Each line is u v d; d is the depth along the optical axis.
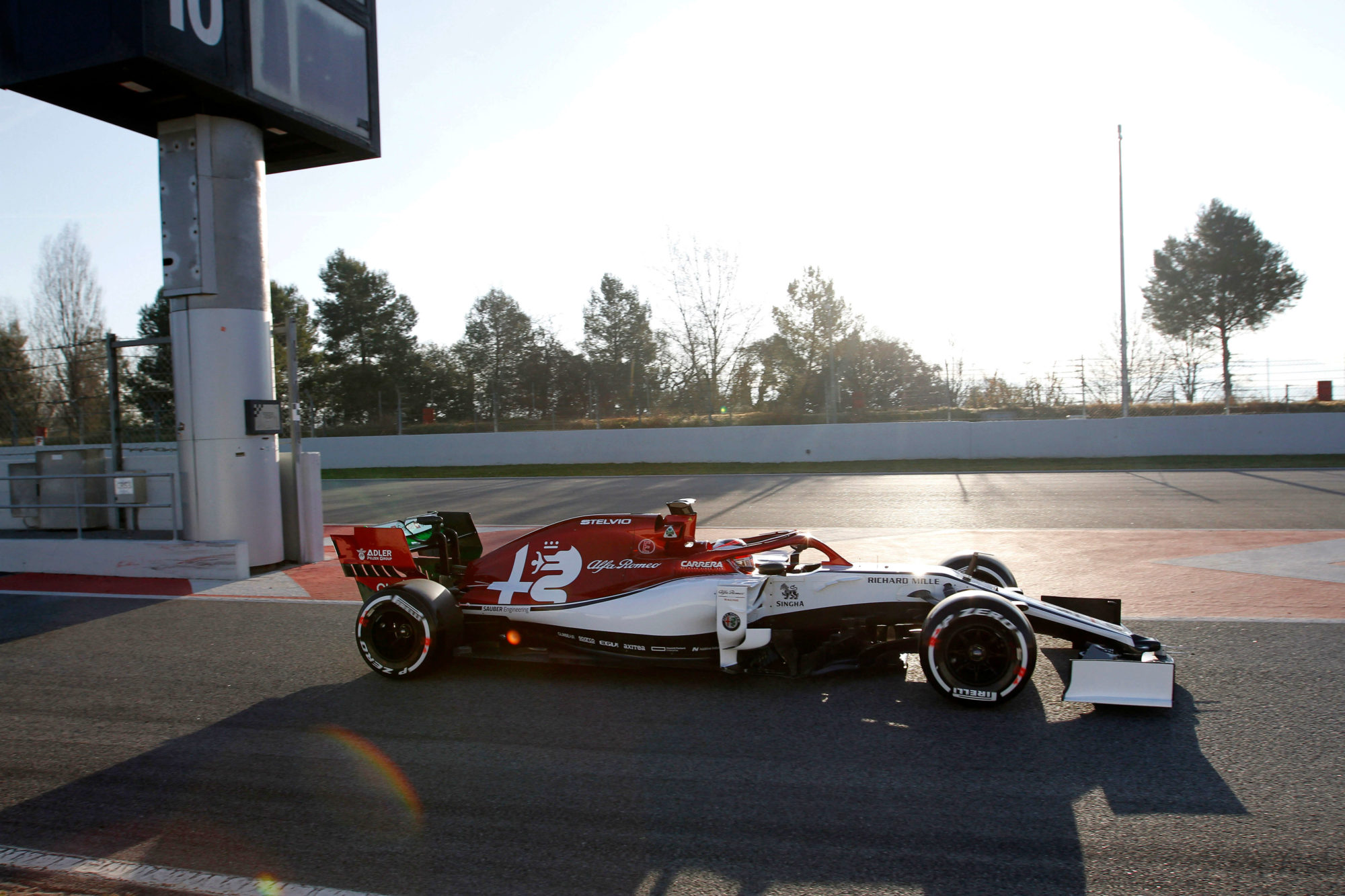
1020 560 9.06
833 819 3.42
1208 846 3.12
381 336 42.66
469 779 3.91
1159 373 30.42
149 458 11.28
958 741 4.16
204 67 8.41
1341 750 3.95
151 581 9.16
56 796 3.86
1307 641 5.72
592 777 3.89
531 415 38.97
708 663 5.11
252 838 3.41
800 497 16.25
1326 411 26.72
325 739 4.45
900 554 9.84
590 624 5.30
